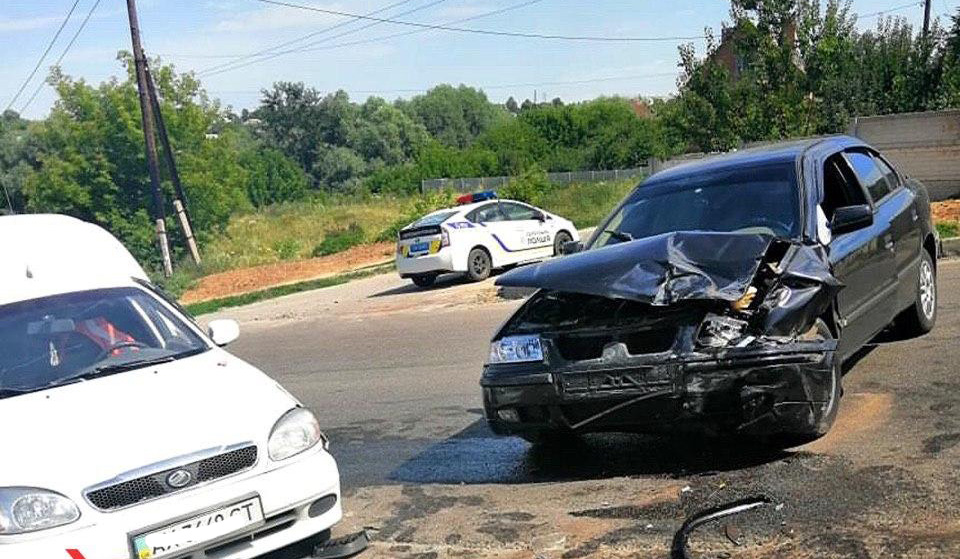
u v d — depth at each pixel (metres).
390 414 8.91
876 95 26.91
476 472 6.75
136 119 44.72
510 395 6.20
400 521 5.96
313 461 5.22
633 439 6.98
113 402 5.21
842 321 6.55
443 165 79.75
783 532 4.89
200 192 45.66
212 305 22.83
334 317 17.16
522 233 20.67
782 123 26.02
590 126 85.31
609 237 7.43
